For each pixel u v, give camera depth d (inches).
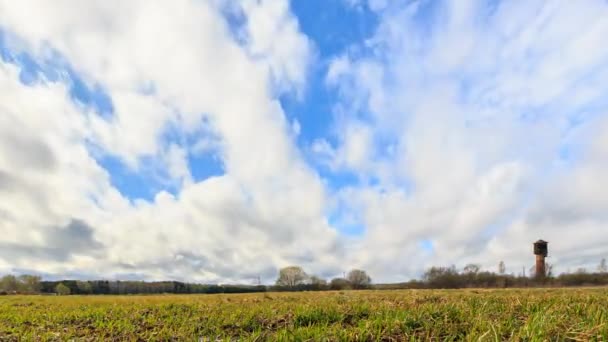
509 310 313.0
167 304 540.1
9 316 418.0
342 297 689.6
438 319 281.4
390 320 274.4
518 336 214.5
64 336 288.8
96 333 306.7
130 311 441.1
